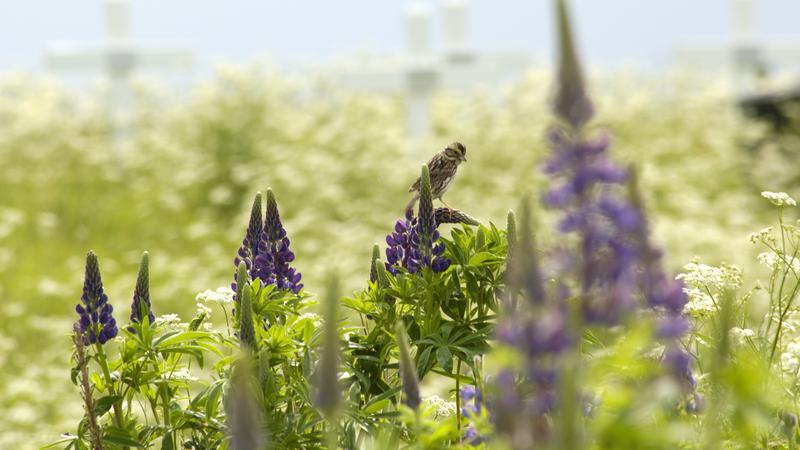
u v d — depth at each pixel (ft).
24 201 81.97
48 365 54.54
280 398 18.99
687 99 114.11
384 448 16.83
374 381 20.15
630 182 12.96
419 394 14.76
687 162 93.66
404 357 14.73
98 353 20.07
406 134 95.50
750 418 13.44
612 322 12.33
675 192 83.92
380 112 103.24
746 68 122.52
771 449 17.66
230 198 86.33
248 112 98.07
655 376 13.89
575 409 11.37
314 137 94.22
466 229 21.16
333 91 114.32
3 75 116.37
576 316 12.10
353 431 17.92
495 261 19.86
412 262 20.61
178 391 22.66
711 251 63.77
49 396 47.75
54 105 107.86
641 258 12.86
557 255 12.44
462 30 102.12
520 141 90.68
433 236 20.40
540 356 12.12
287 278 21.65
